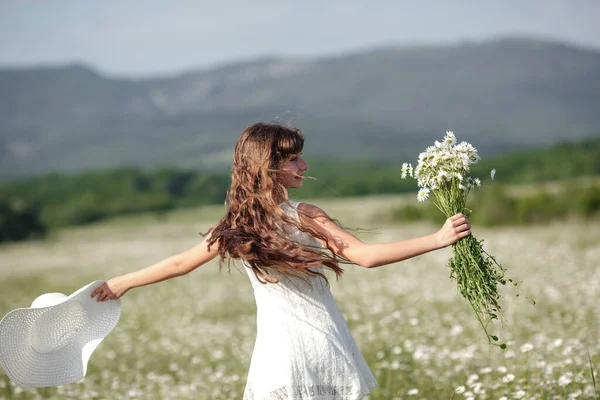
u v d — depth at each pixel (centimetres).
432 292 1266
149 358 885
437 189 355
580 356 601
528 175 7312
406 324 924
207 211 7288
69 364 398
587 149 7519
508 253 1756
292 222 350
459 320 922
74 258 2902
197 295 1541
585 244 1936
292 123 376
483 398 503
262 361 344
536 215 3197
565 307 941
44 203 8850
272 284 352
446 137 360
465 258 353
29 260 2991
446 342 787
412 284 1405
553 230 2566
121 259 2678
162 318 1249
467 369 611
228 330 1061
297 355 338
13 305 1463
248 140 361
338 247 346
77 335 399
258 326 357
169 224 5919
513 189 4319
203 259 375
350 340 357
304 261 340
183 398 628
